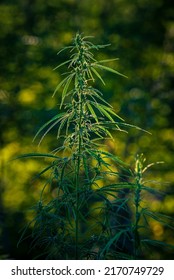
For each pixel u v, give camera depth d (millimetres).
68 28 12797
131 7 13109
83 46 2906
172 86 12883
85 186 2943
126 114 12336
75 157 2928
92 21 13141
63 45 12367
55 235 3055
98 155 2934
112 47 12461
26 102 12250
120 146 11805
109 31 12664
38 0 12969
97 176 2979
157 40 12938
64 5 13055
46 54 12312
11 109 12320
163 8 12828
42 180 10477
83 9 13438
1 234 9891
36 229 3109
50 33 12820
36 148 11859
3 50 12414
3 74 12367
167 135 12633
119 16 13156
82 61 2896
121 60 12664
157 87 12953
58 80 12047
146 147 12188
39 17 12930
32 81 12305
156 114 12578
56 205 2973
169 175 11969
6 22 12602
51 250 3107
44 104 12141
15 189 11969
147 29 12883
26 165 11906
